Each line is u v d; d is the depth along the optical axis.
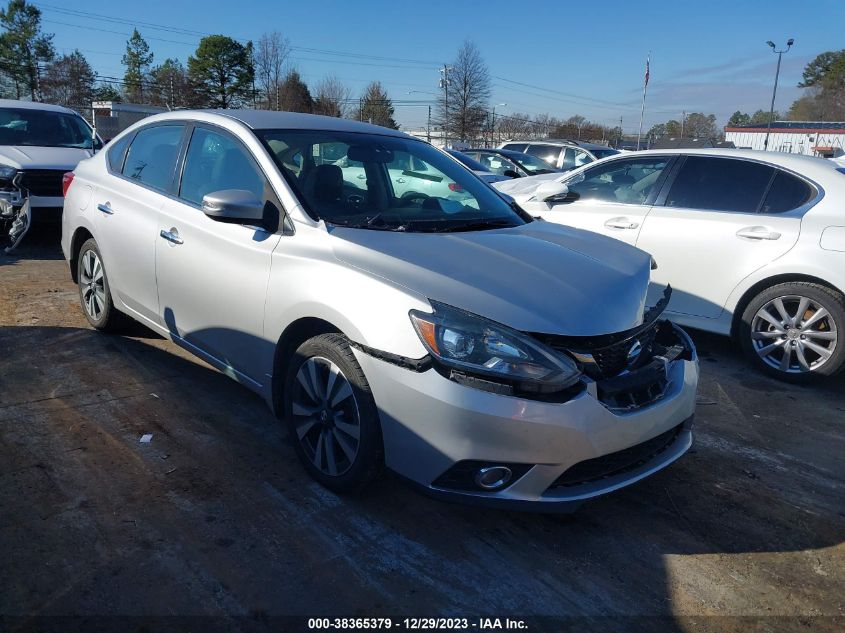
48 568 2.65
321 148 3.85
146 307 4.38
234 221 3.41
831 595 2.80
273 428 3.90
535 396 2.68
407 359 2.76
